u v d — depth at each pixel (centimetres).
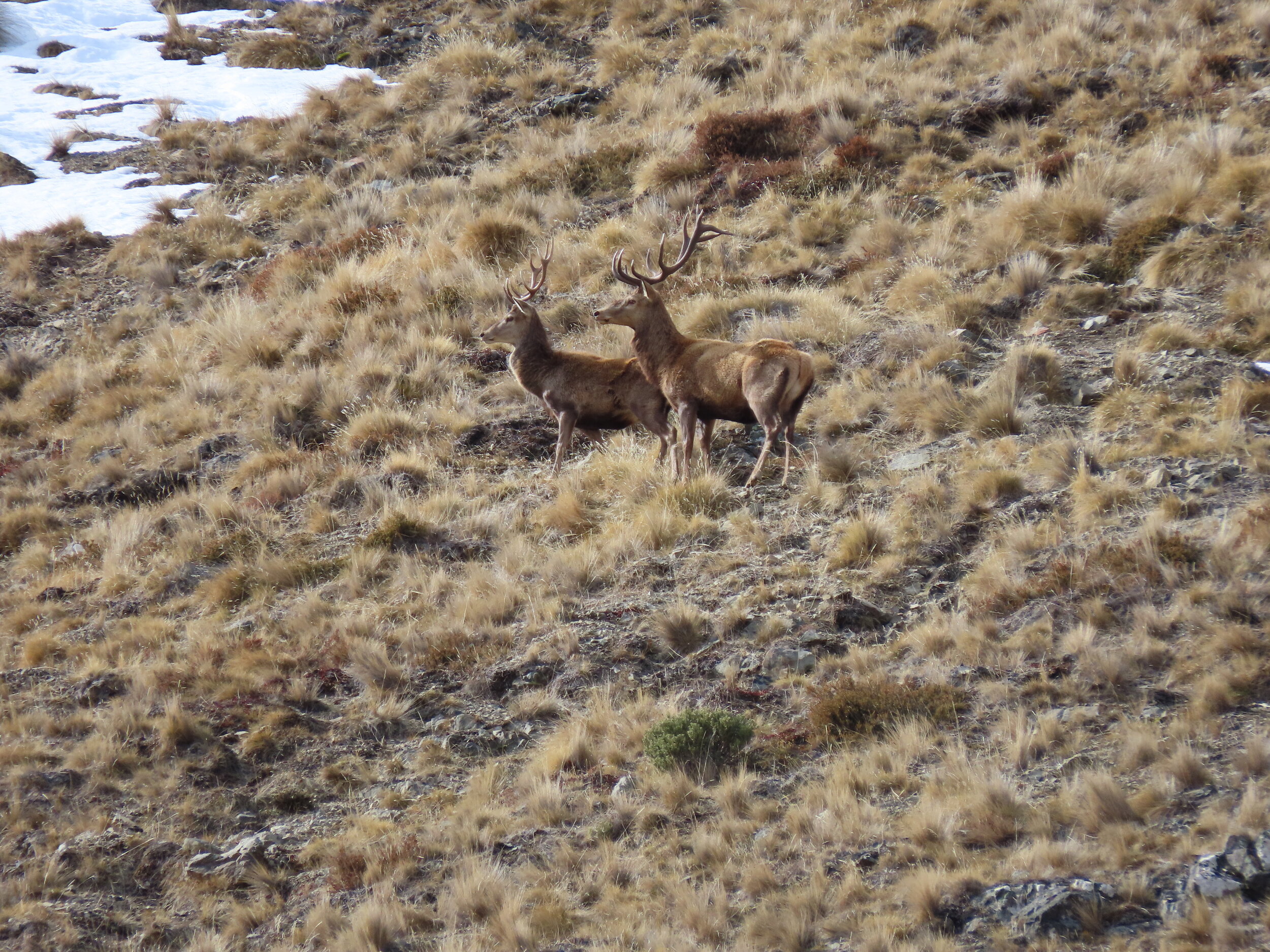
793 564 2095
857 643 1859
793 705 1750
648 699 1802
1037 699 1627
